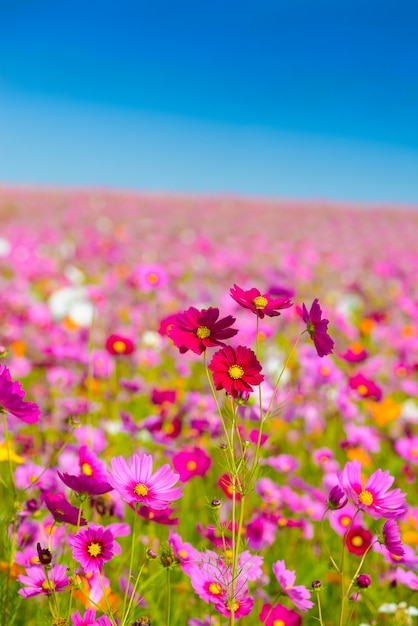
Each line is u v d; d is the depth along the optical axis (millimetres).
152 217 24422
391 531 1541
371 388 3871
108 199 32656
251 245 15672
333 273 11203
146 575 2221
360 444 3514
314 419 3961
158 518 1829
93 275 9773
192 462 2621
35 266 9047
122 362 4754
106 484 1541
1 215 22859
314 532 2949
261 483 2744
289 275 8688
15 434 3004
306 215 30562
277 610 1925
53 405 3654
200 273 10328
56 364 4453
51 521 2109
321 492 2852
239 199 39375
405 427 4055
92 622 1518
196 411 3570
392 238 20578
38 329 5387
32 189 39125
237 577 1729
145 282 3639
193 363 5445
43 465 2613
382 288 10164
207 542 2574
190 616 2318
